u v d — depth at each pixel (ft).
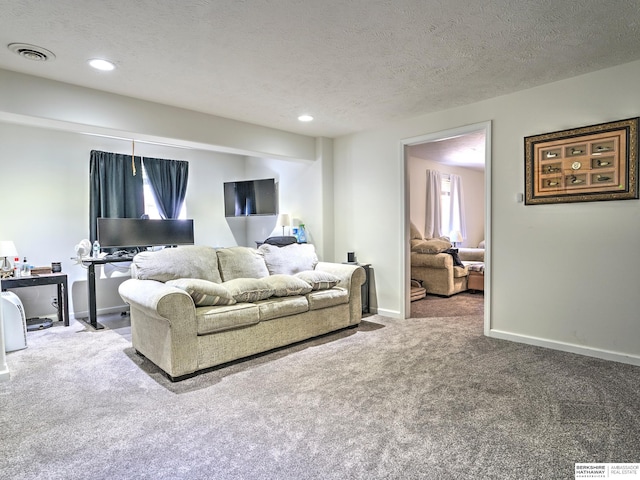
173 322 8.51
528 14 6.82
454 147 19.03
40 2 6.27
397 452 5.85
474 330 12.59
